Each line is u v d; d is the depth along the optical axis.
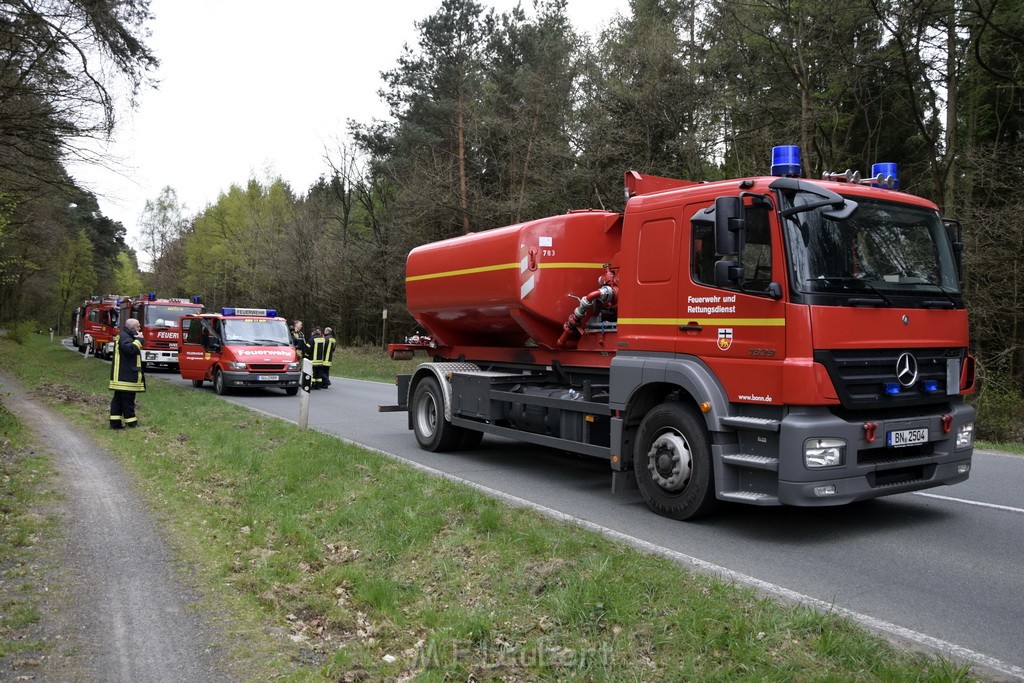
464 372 10.20
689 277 6.39
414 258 11.04
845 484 5.56
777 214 5.70
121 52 14.58
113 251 92.19
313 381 21.39
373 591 4.70
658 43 22.53
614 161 24.50
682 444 6.45
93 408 14.68
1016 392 15.54
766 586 4.83
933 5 15.60
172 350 29.19
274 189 53.66
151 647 4.06
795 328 5.53
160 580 5.11
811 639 3.80
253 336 20.83
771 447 5.76
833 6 17.20
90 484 7.96
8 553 5.53
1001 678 3.54
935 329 6.09
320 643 4.15
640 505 7.23
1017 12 16.45
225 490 7.81
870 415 5.80
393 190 35.62
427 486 7.35
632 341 6.97
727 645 3.74
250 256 47.91
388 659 3.92
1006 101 20.48
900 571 5.17
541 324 8.70
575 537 5.54
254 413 14.10
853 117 22.78
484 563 5.12
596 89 24.39
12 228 21.16
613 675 3.52
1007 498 7.36
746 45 20.81
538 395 8.57
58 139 14.97
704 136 22.89
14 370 23.72
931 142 18.39
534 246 8.46
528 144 26.47
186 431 11.77
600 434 7.64
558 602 4.27
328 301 42.50
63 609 4.57
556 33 29.12
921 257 6.24
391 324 40.47
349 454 9.23
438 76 30.38
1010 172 16.97
